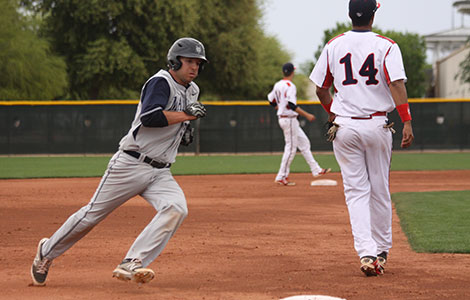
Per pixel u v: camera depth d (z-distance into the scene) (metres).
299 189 22.42
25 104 43.91
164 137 8.35
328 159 38.88
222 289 8.63
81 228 8.63
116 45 63.44
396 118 44.53
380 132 9.41
